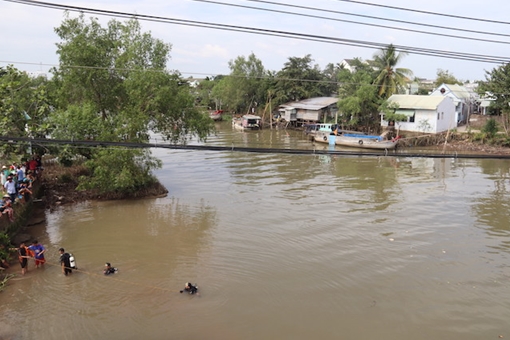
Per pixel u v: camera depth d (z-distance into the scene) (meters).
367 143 49.22
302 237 21.16
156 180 30.69
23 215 21.94
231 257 18.75
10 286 16.02
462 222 23.48
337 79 77.75
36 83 31.56
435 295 15.74
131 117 26.41
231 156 44.78
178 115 29.06
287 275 17.11
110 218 23.86
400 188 30.97
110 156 25.47
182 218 23.97
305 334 13.21
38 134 25.12
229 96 81.69
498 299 15.51
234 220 23.67
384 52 56.94
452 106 55.16
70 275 16.95
